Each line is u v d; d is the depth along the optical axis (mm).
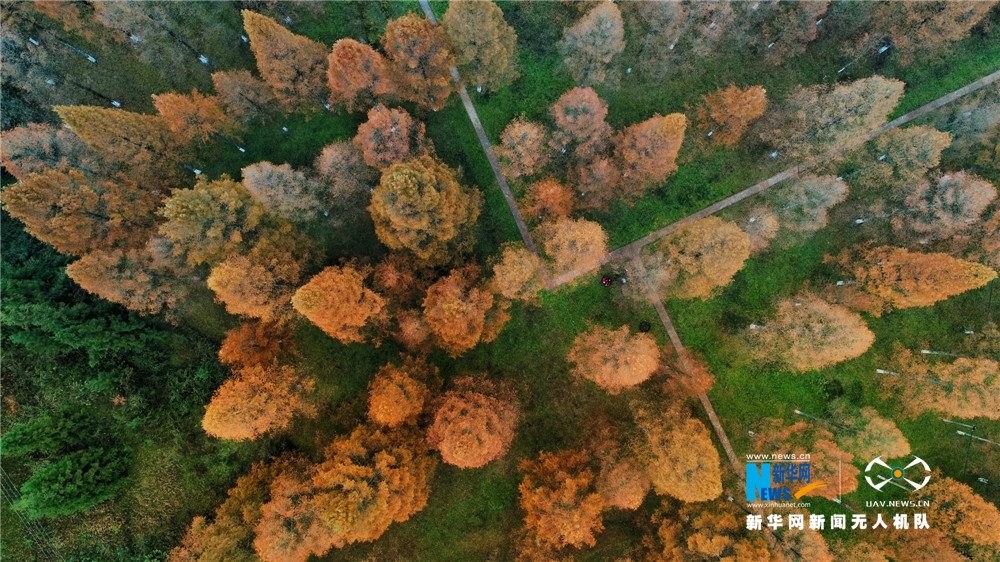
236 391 41688
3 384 47219
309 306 37969
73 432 46969
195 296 48375
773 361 48781
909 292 44344
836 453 45281
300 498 41562
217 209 40688
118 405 47781
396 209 39906
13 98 46031
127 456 47938
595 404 49250
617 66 48969
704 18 47125
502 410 45688
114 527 47875
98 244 42875
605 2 42750
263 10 48156
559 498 41812
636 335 46188
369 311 42438
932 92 49031
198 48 48219
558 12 49062
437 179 42969
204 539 43406
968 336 47812
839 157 47344
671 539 44750
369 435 44219
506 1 49344
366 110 46906
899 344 48938
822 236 48906
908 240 47469
